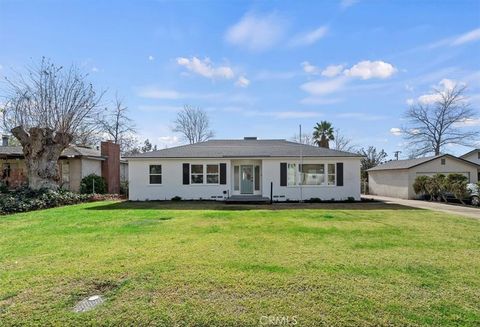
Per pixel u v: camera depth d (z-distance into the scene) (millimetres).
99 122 25078
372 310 3477
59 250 6207
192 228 8594
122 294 3938
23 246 6613
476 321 3244
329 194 18953
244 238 7207
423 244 6660
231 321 3246
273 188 19000
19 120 19625
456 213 13094
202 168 19297
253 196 19016
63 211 13078
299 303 3650
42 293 4000
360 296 3848
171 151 20281
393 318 3297
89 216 11344
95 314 3412
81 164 21312
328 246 6430
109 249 6223
